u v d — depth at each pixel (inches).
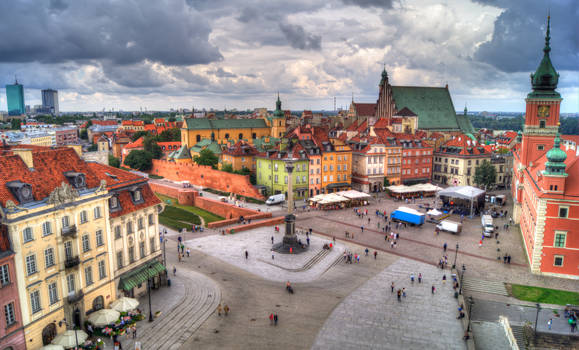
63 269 1867.6
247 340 1942.7
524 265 2910.9
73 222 1908.2
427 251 3198.8
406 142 5807.1
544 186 2647.6
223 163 5807.1
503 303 2361.0
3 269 1609.3
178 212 4559.5
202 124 7726.4
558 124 3732.8
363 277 2716.5
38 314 1755.7
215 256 3100.4
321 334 1998.0
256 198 4926.2
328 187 5172.2
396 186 5132.9
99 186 2118.6
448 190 4397.1
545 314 2235.5
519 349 1952.5
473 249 3243.1
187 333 2000.5
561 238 2667.3
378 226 3853.3
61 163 2052.2
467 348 1884.8
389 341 1940.2
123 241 2269.9
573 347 1990.7
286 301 2357.3
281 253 3132.4
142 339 1936.5
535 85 3757.4
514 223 3983.8
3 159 1798.7
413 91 7854.3
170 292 2463.1
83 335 1829.5
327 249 3238.2
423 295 2438.5
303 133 5718.5
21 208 1662.2
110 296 2174.0
